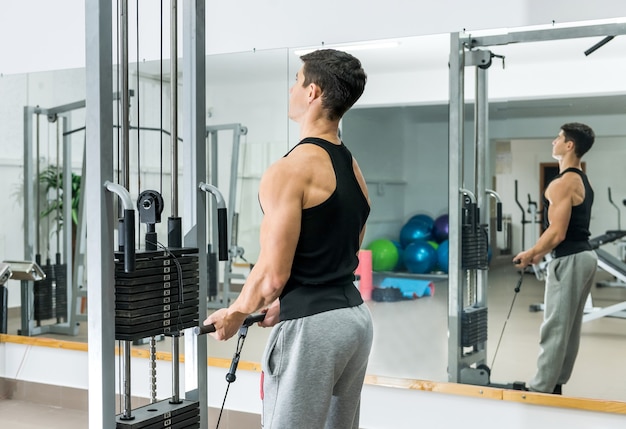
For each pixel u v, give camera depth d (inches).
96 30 80.3
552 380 129.3
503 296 133.1
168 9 160.6
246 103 153.7
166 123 161.0
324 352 82.9
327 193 85.0
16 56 179.5
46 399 179.5
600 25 124.9
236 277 154.6
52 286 175.8
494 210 133.4
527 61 130.3
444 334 137.5
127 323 82.4
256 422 153.4
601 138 125.0
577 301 127.6
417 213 139.3
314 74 89.6
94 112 80.6
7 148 179.3
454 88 135.6
